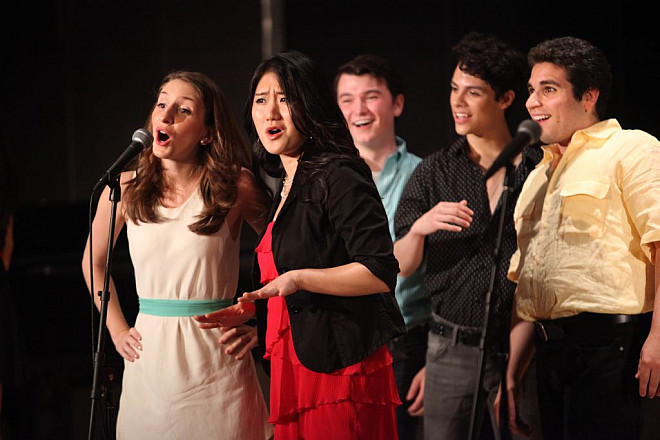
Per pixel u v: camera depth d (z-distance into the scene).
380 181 7.18
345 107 7.22
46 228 10.91
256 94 4.83
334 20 10.66
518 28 9.35
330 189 4.48
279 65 4.75
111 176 4.80
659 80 8.12
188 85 5.38
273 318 4.77
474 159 6.33
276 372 4.70
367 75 7.16
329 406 4.54
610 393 4.87
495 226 6.04
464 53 6.15
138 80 11.77
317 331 4.53
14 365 6.83
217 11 11.50
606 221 4.89
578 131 5.09
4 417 9.04
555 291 5.03
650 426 6.73
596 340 4.90
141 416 5.24
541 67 5.16
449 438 6.07
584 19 8.65
